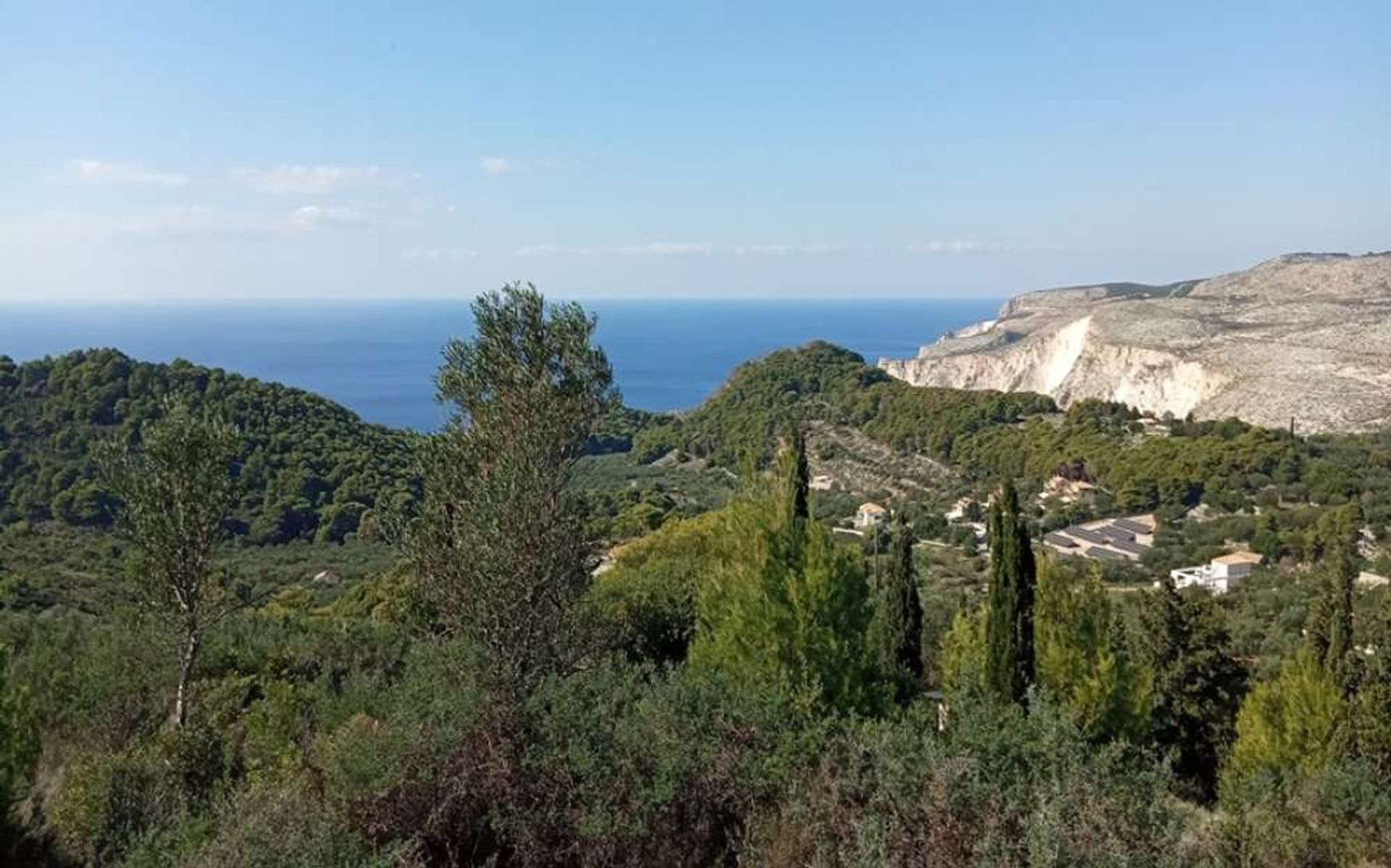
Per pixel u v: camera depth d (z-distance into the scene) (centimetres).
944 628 3064
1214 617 2112
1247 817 866
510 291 1405
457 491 1314
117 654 1430
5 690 938
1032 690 821
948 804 675
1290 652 2523
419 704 852
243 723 1181
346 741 804
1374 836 847
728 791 757
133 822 845
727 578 1251
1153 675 1939
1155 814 684
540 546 1181
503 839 748
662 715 816
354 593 3159
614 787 759
